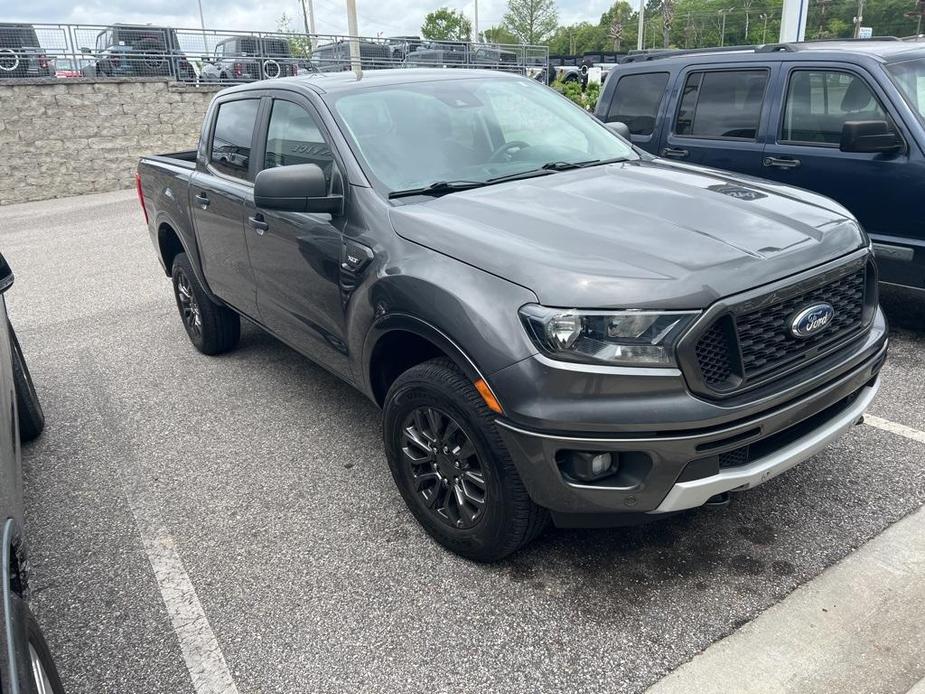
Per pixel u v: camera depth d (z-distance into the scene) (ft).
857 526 9.77
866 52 16.58
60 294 24.44
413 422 9.59
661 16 340.80
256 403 14.89
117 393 15.79
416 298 8.83
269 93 13.46
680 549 9.55
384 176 10.64
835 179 16.70
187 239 16.08
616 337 7.46
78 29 51.01
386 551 9.91
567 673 7.72
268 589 9.30
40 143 49.42
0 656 4.64
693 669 7.65
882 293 19.47
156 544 10.37
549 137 12.64
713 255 8.07
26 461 13.00
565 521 8.32
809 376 8.27
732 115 18.94
